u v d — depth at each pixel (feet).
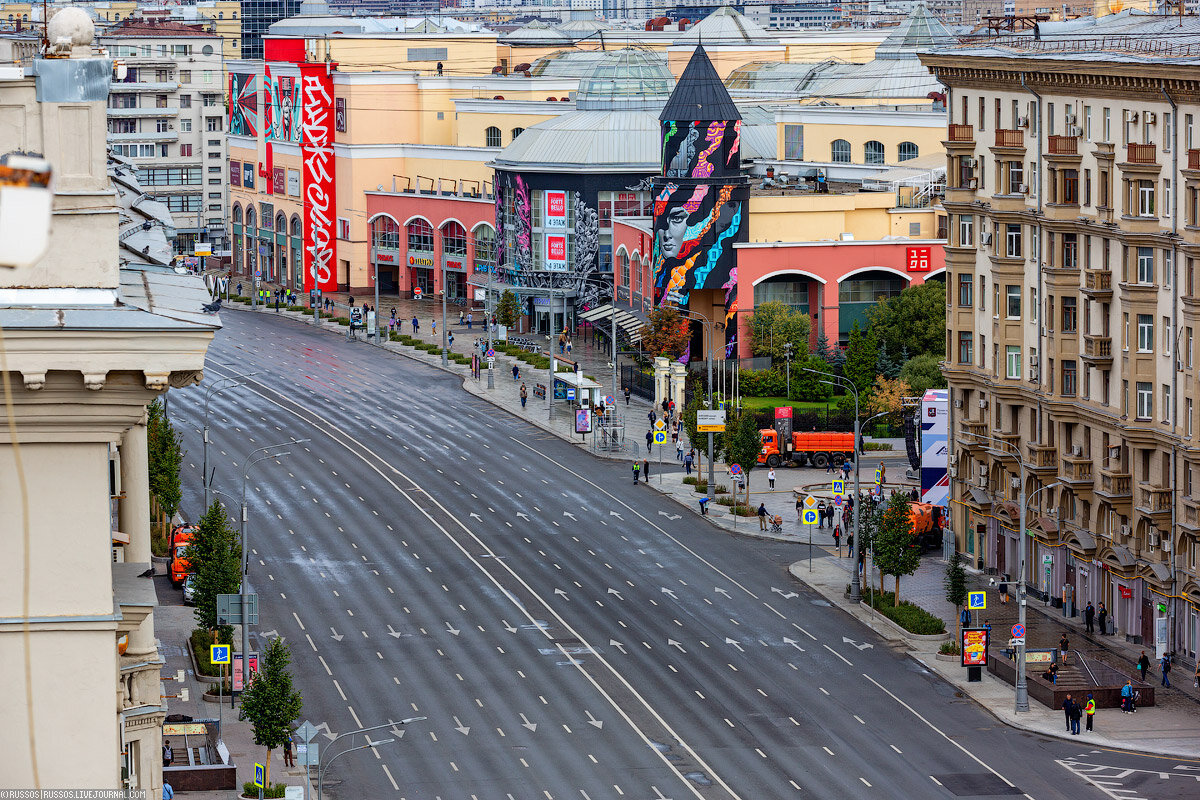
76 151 250.78
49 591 236.63
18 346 231.09
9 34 492.95
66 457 237.45
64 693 236.63
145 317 239.09
